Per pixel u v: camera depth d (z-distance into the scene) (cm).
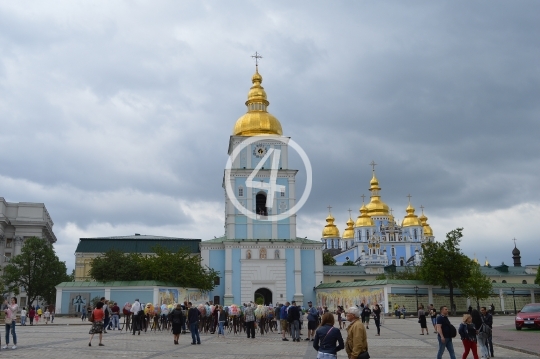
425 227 19312
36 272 9450
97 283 7769
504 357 2738
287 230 8981
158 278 7900
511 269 13888
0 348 2967
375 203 18362
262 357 2727
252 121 9438
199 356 2733
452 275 8025
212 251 8931
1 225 12438
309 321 3916
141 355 2733
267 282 8712
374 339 3981
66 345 3262
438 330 2333
